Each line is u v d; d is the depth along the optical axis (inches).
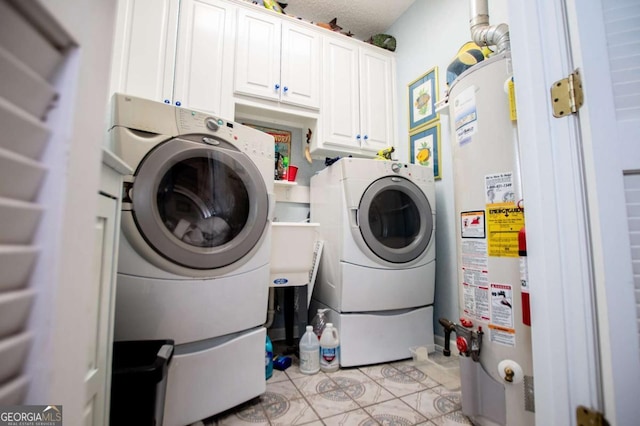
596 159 23.9
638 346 22.1
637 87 23.7
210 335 41.1
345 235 62.7
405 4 88.9
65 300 12.0
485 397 39.2
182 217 43.3
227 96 70.4
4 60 9.6
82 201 12.8
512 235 37.4
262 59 74.6
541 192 27.3
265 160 49.8
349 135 85.4
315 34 82.8
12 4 9.8
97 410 24.0
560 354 25.5
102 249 25.3
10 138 10.2
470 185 42.8
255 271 46.7
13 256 10.2
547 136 27.0
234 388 43.0
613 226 23.1
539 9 28.0
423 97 83.6
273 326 80.4
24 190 10.9
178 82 65.8
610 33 24.6
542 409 26.9
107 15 14.2
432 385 52.7
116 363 29.7
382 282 63.7
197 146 41.1
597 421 23.0
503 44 47.0
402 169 67.5
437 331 74.6
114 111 36.6
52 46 11.4
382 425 40.7
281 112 77.8
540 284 27.4
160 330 37.5
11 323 10.5
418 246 66.3
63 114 11.9
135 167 36.6
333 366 59.0
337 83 84.7
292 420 41.8
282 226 59.8
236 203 47.9
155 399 27.3
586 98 24.5
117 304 35.6
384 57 93.4
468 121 43.3
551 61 27.0
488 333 39.4
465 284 43.3
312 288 72.9
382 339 63.4
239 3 73.6
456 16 74.5
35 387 11.0
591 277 24.0
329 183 70.0
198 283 40.1
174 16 66.8
